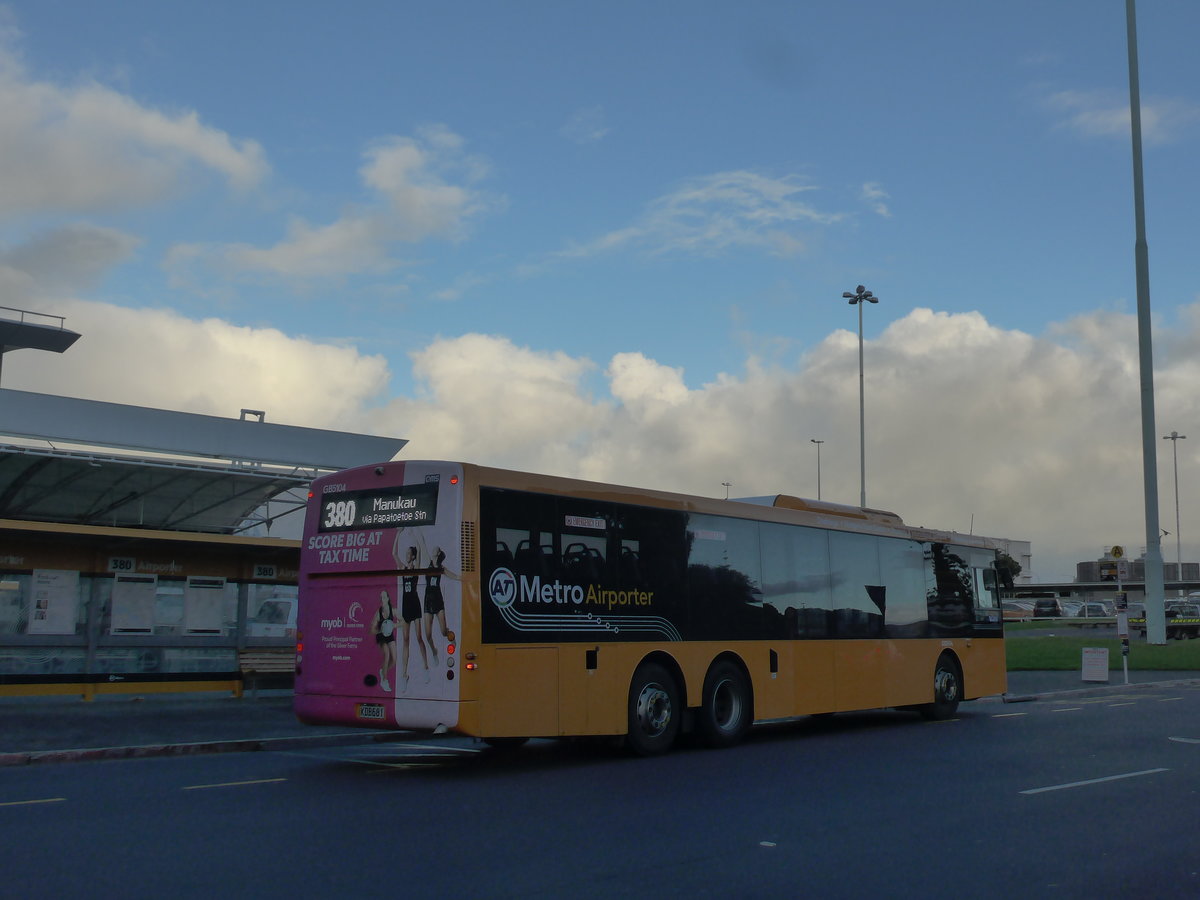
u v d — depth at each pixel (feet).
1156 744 49.75
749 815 32.22
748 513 55.47
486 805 34.45
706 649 51.44
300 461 87.97
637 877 24.38
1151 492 125.29
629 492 49.16
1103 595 396.98
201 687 75.66
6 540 69.77
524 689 43.04
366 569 44.24
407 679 42.42
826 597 59.41
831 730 61.62
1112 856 26.50
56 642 70.95
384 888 23.30
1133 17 126.31
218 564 77.41
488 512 43.01
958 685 69.15
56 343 123.13
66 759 47.24
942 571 69.51
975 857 26.40
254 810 33.50
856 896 22.86
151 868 25.16
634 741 47.39
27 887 23.36
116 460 76.48
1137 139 126.00
